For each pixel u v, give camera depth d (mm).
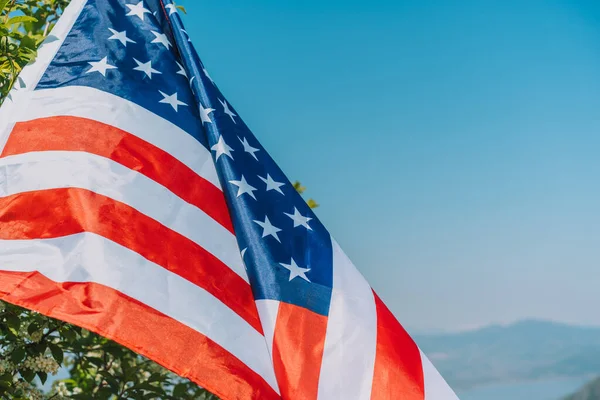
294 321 2021
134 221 2010
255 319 2023
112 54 2176
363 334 2039
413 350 2059
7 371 2305
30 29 2439
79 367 2787
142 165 2074
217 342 1959
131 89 2148
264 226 2090
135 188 2045
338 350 2018
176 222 2047
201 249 2043
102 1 2232
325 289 2066
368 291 2098
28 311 2381
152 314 1934
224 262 2055
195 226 2059
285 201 2145
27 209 1986
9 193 2004
